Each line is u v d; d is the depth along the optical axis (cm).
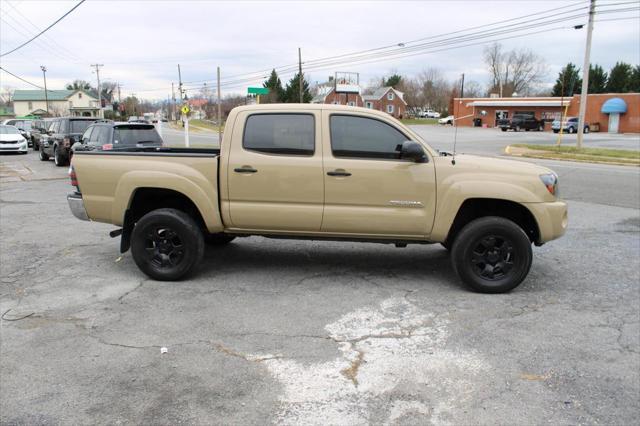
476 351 397
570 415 314
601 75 7625
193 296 517
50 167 1864
